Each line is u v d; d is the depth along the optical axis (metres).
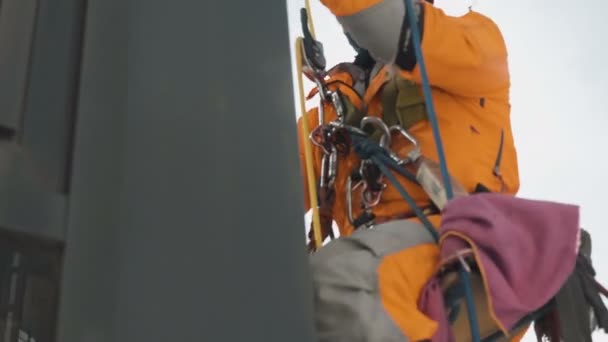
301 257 0.98
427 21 1.49
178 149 0.94
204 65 0.99
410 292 1.29
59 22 0.93
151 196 0.90
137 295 0.85
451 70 1.55
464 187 1.60
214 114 0.98
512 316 1.34
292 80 1.06
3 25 0.88
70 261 0.83
